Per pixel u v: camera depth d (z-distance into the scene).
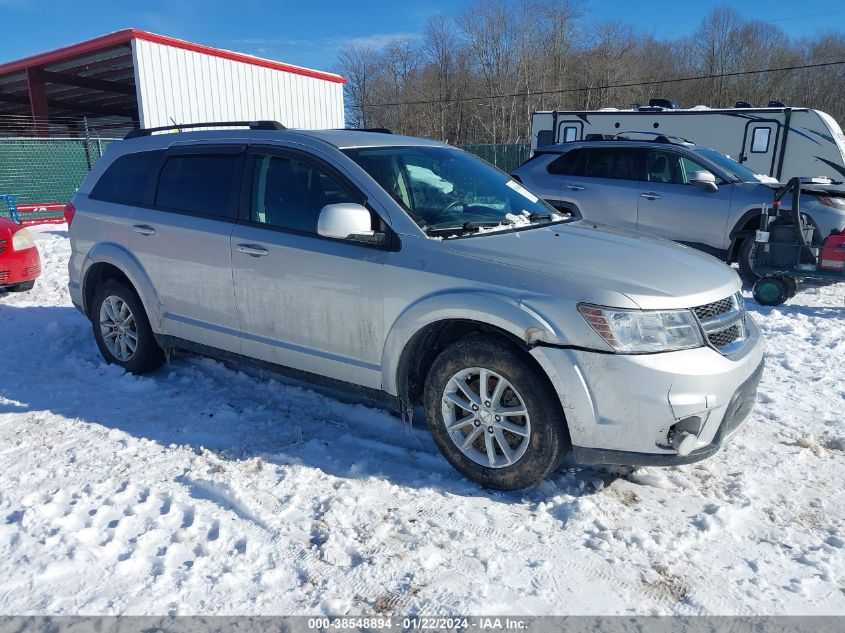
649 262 3.49
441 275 3.47
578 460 3.24
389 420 4.32
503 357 3.28
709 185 8.74
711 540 3.07
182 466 3.69
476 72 49.25
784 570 2.86
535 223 4.15
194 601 2.64
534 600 2.66
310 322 3.99
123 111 30.44
